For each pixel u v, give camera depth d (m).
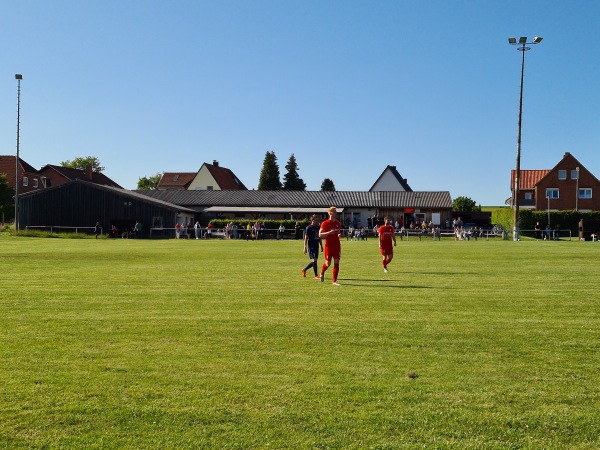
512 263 22.61
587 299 12.25
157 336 8.49
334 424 5.28
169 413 5.50
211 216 74.25
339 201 75.62
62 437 5.03
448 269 19.86
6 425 5.25
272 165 129.38
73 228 65.31
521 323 9.52
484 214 85.75
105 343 8.05
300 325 9.30
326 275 17.70
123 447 4.85
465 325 9.32
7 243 42.12
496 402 5.80
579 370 6.84
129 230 65.12
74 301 11.87
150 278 16.61
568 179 83.38
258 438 5.01
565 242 46.31
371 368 6.88
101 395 5.95
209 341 8.19
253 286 14.64
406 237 58.06
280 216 72.75
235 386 6.22
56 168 98.06
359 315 10.23
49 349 7.71
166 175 117.38
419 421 5.35
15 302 11.70
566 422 5.34
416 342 8.14
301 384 6.30
